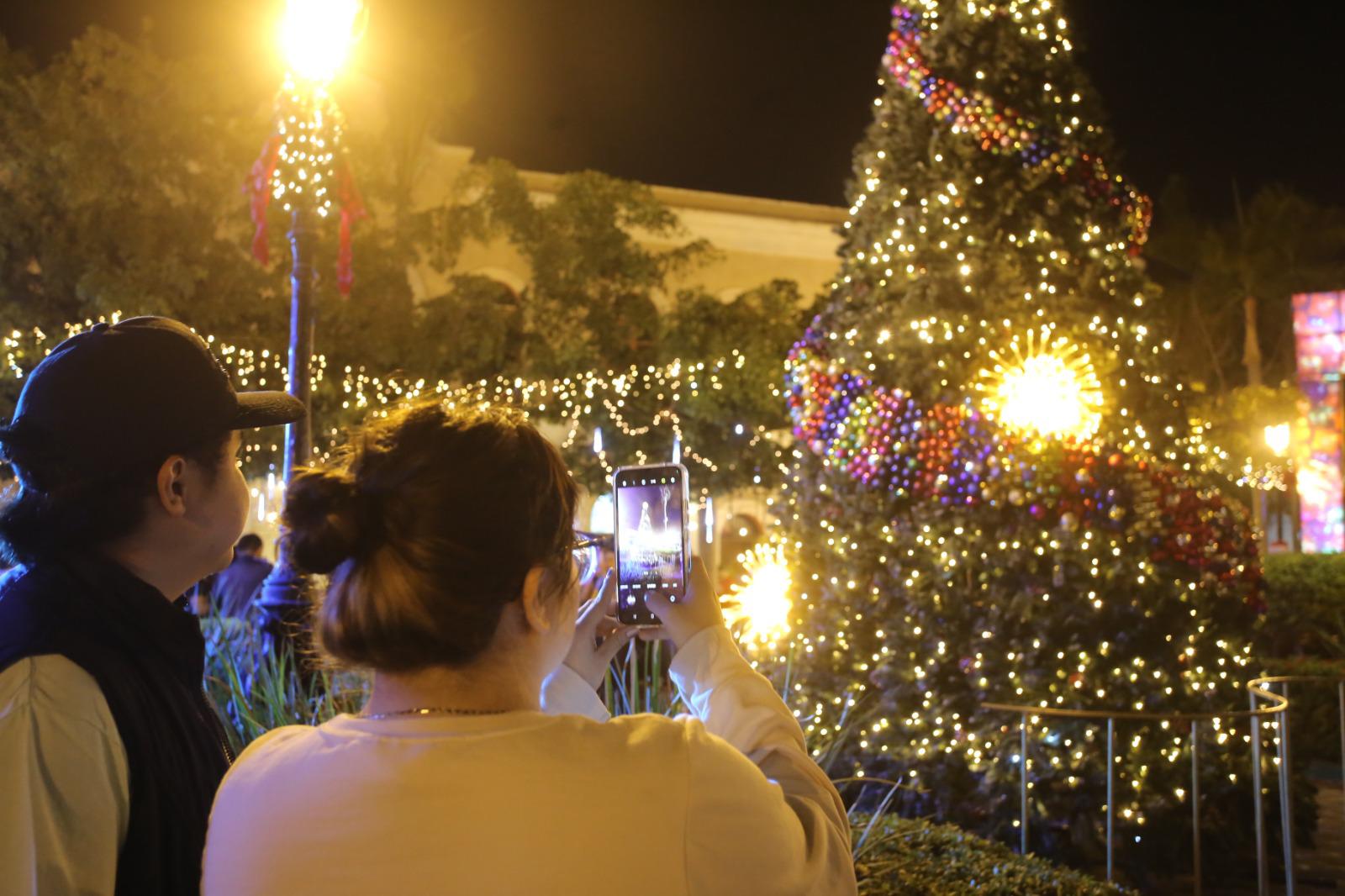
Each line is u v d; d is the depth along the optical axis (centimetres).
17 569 167
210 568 179
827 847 137
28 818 144
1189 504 611
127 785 156
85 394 165
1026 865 448
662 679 374
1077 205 664
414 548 129
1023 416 598
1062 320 635
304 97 531
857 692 619
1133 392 646
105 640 160
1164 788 557
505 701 135
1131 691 565
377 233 1573
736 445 1700
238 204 1472
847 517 661
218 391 176
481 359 1554
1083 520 593
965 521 607
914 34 697
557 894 118
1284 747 482
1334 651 1108
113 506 166
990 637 582
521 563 133
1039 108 664
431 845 120
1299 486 1891
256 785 131
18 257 1382
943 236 647
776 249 2062
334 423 1435
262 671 382
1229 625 612
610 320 1659
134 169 1384
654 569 173
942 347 633
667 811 124
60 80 1399
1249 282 2498
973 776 582
